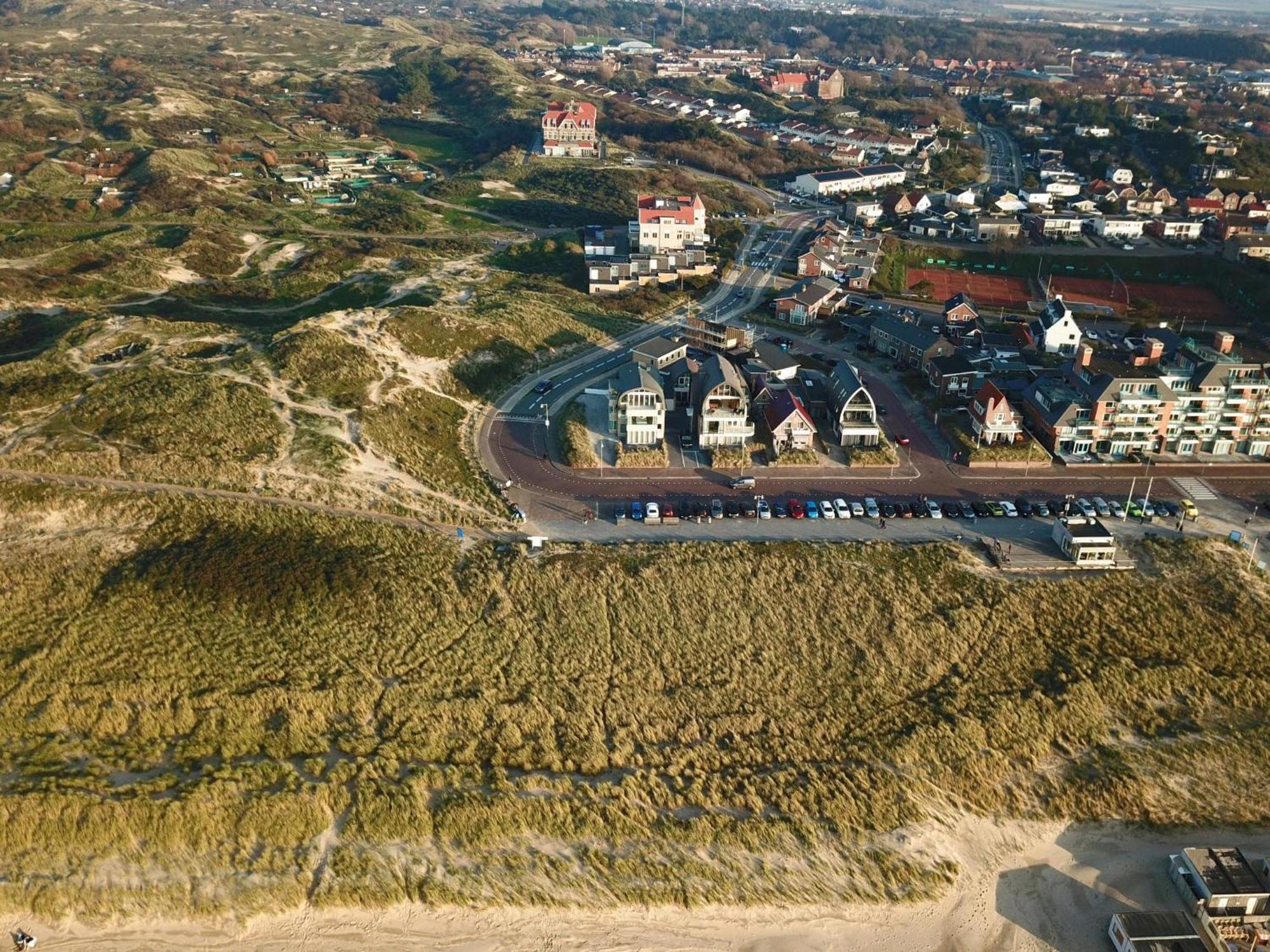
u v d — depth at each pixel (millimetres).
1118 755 75938
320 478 97312
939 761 74438
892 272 190750
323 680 76375
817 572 89438
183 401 104875
